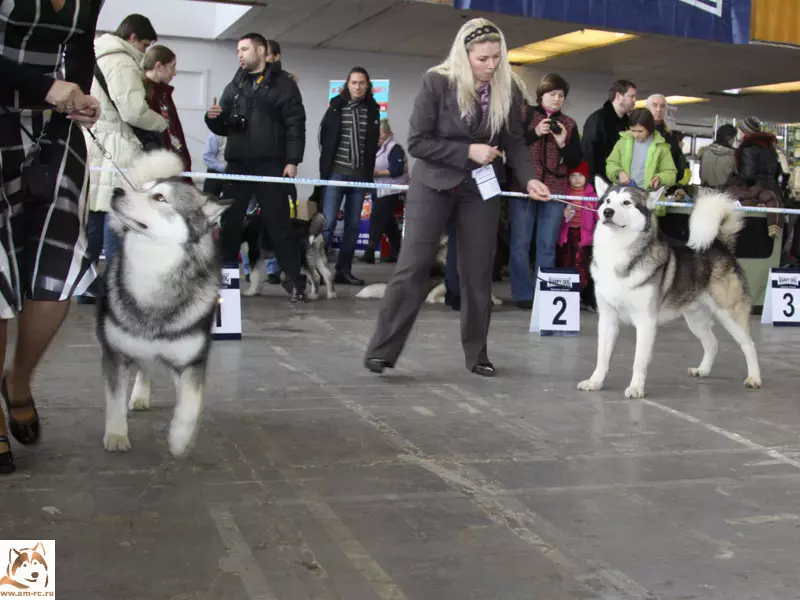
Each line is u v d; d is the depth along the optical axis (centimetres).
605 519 294
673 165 820
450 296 829
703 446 391
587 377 534
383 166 1211
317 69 1529
